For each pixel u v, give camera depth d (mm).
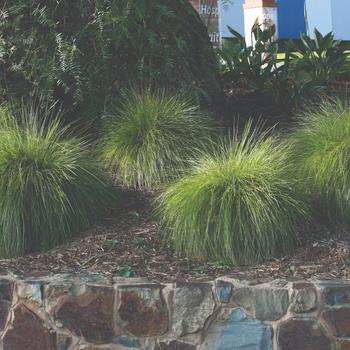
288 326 4426
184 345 4500
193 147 6215
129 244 5176
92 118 6680
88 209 5570
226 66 9023
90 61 6594
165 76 6836
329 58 9445
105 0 6586
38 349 4664
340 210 5312
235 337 4461
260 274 4680
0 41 6371
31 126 6074
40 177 5332
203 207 4973
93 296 4582
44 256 5137
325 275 4617
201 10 10023
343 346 4395
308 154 5613
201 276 4691
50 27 6480
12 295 4723
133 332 4539
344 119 5723
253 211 4895
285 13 20406
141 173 6133
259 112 7980
